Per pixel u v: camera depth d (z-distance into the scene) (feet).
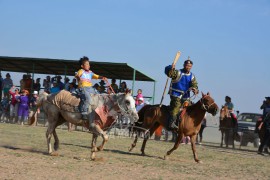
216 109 43.29
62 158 40.14
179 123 44.47
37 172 31.94
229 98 76.13
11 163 35.19
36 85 93.45
